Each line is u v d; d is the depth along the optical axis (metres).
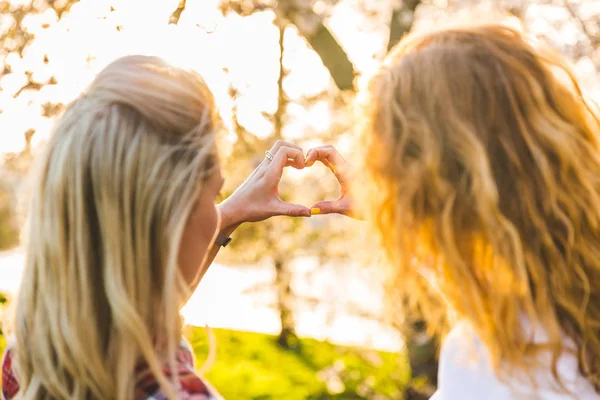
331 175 5.79
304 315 6.27
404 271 1.12
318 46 4.84
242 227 6.16
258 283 6.39
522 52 1.13
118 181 0.97
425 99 1.10
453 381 1.12
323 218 5.62
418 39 1.19
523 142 1.08
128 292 0.96
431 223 1.11
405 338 4.23
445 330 1.23
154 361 0.96
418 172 1.08
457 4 5.19
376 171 1.13
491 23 1.19
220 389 4.67
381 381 5.11
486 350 1.10
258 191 1.56
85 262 0.97
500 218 1.04
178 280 0.99
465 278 1.07
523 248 1.07
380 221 1.14
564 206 1.08
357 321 5.46
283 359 5.63
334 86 5.82
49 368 0.99
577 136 1.10
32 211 1.02
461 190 1.07
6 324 1.12
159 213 0.97
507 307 1.07
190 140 1.00
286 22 5.10
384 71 1.17
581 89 1.17
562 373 1.08
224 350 5.47
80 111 1.01
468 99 1.08
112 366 0.97
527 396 1.07
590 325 1.08
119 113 0.99
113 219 0.96
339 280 5.59
